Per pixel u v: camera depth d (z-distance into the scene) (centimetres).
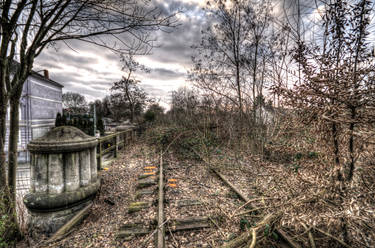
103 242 271
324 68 199
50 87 1819
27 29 305
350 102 172
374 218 157
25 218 346
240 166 560
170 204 368
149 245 255
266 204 254
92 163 404
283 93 211
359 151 184
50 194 337
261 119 643
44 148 328
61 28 329
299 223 187
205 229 283
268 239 228
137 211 353
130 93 2072
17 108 322
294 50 254
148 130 1366
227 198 387
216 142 828
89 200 390
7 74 309
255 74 742
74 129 382
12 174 319
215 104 838
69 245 274
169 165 670
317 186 192
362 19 234
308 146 222
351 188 187
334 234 215
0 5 264
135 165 683
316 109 185
